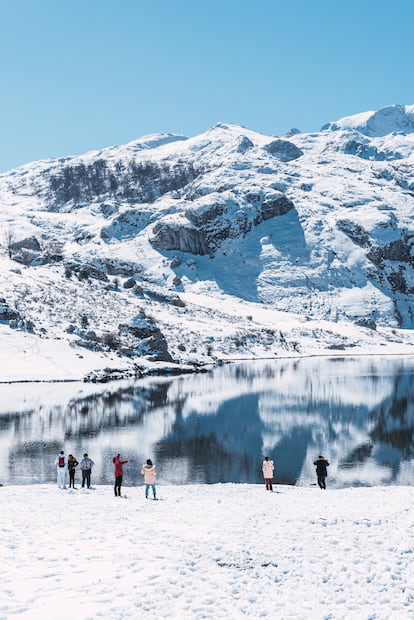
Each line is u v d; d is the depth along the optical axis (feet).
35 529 78.02
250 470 157.69
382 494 108.68
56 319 453.58
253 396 302.04
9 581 58.80
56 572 61.31
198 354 502.38
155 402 281.33
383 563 65.72
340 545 71.00
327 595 57.77
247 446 188.14
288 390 324.60
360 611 54.85
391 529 77.56
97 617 51.11
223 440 196.75
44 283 547.49
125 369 396.78
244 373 420.77
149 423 226.58
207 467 160.56
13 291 487.61
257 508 92.17
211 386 343.46
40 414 243.81
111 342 436.76
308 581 60.85
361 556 67.72
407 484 144.56
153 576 60.64
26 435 200.95
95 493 116.37
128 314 539.70
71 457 127.24
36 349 389.39
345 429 216.95
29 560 64.90
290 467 161.58
